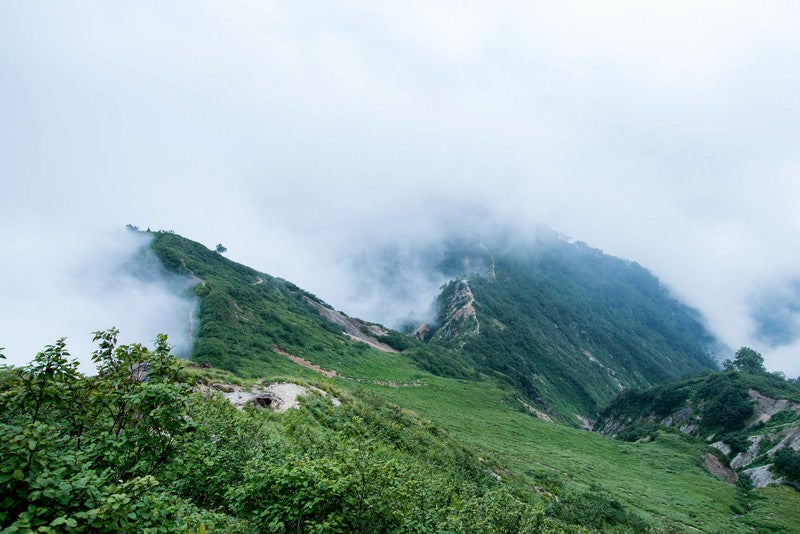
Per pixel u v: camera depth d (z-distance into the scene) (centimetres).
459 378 14812
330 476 1041
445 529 1148
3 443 553
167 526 700
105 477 641
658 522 4434
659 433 11194
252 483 989
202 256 14350
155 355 909
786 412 11100
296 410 2609
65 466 602
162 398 832
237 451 1222
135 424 866
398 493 1092
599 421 16925
